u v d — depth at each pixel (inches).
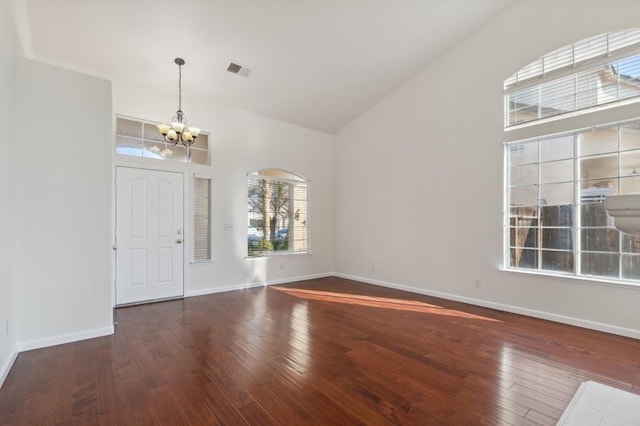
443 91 191.8
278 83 194.5
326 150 266.2
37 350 114.3
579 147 145.5
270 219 235.8
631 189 131.8
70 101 123.6
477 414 77.2
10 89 102.7
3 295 94.4
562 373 98.0
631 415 76.0
